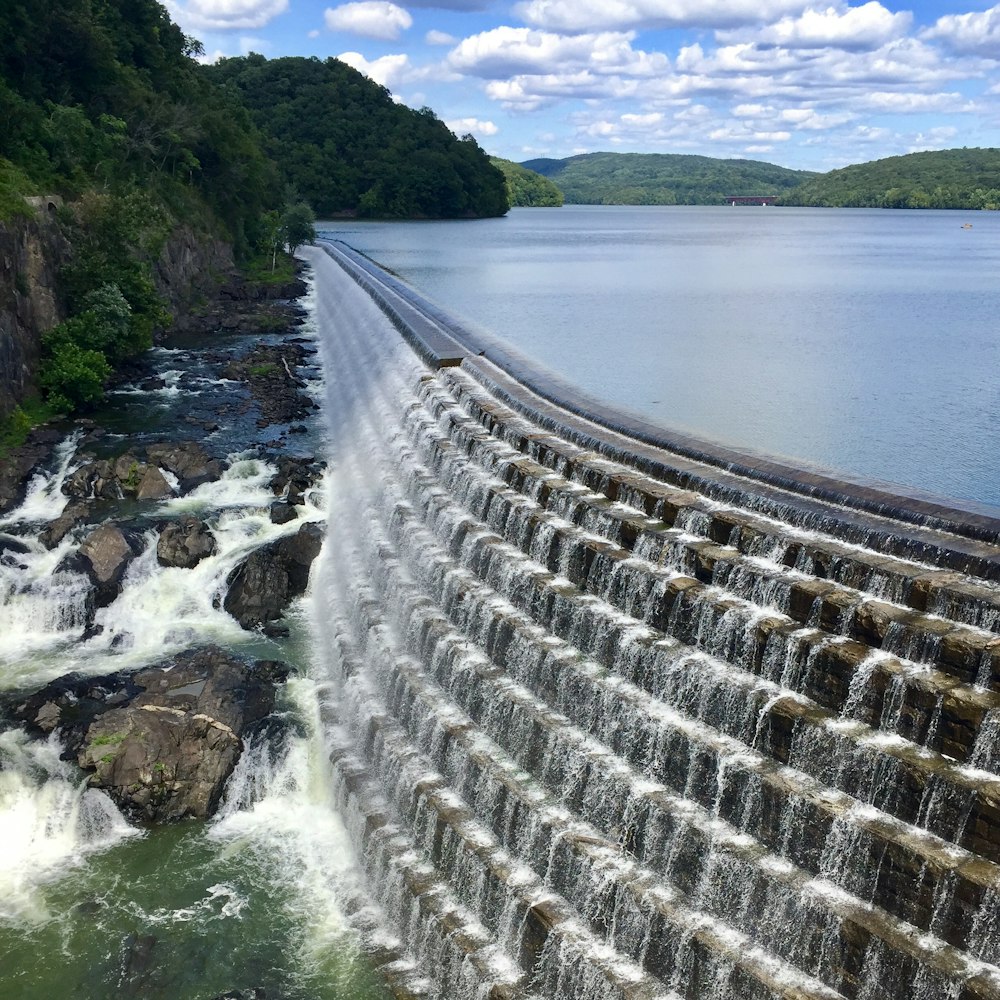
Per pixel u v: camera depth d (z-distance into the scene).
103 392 79.88
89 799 37.00
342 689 43.09
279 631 49.06
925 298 118.31
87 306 81.69
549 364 70.31
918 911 23.14
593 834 29.94
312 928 32.94
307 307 130.25
